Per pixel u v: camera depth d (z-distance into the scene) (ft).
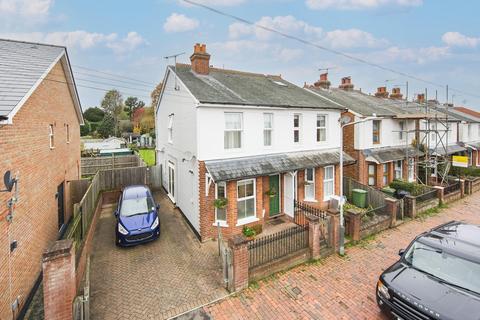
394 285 19.70
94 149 112.16
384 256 31.30
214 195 35.17
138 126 198.29
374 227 37.68
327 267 28.68
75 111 53.52
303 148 44.37
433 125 73.72
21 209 22.75
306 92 55.67
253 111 38.19
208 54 46.80
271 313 21.70
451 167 76.18
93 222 36.19
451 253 20.81
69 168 45.60
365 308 22.26
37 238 26.50
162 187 59.52
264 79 56.39
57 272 18.04
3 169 19.88
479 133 99.81
